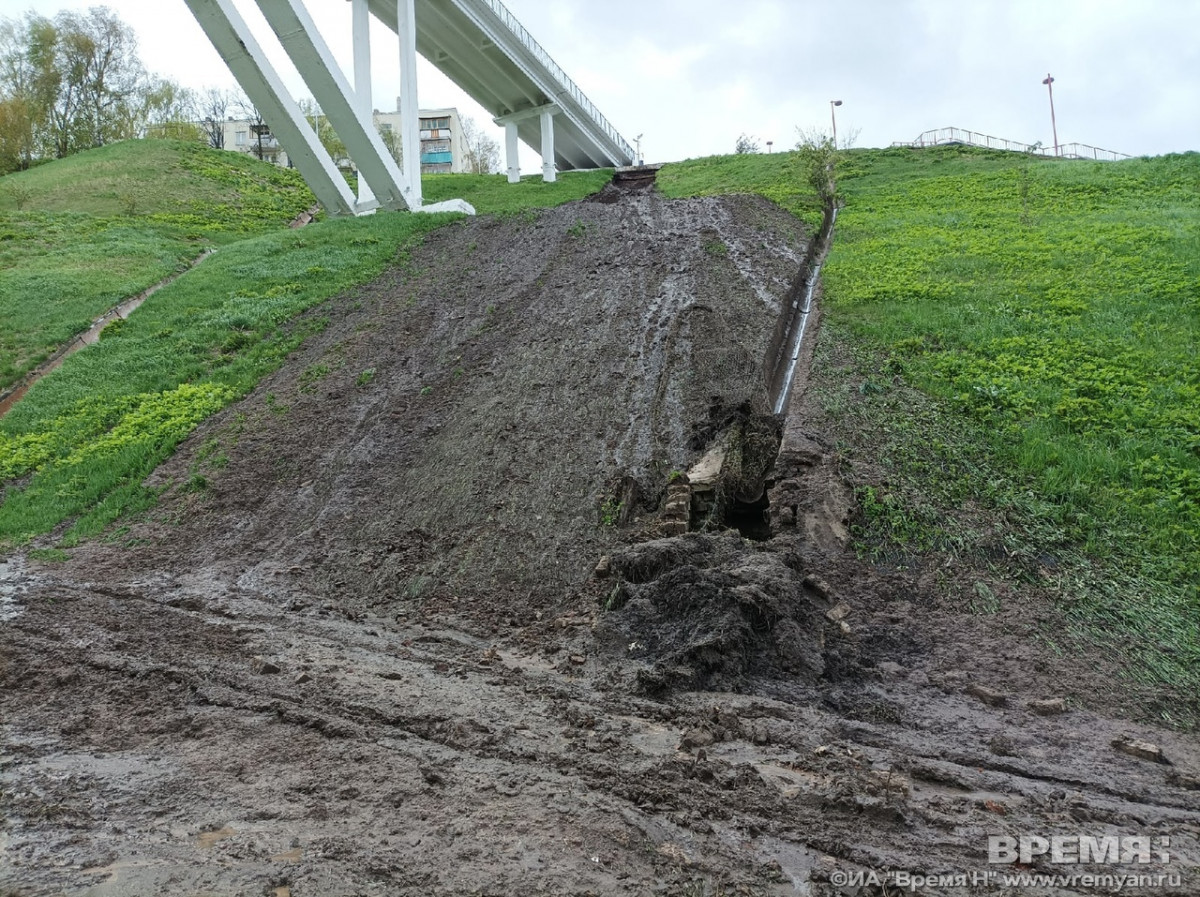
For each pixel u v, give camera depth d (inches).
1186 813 232.2
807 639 333.4
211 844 191.2
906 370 595.5
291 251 1061.1
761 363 627.2
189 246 1209.4
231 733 255.0
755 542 414.6
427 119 4205.2
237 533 505.4
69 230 1245.1
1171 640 333.4
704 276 802.8
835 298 770.8
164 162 1615.4
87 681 299.7
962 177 1346.0
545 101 1664.6
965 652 333.7
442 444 572.1
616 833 202.2
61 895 168.9
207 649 338.3
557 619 381.7
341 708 274.5
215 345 806.5
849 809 217.3
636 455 523.5
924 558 394.3
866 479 450.6
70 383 754.8
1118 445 478.0
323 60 1009.5
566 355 672.4
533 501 489.7
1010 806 228.5
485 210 1339.8
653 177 1728.6
